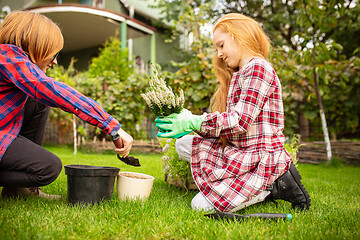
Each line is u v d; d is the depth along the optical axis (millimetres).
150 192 1806
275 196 1503
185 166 1874
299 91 4992
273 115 1488
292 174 1503
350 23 6719
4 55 1217
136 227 1178
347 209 1594
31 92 1206
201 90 4895
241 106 1395
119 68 7848
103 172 1458
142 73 5953
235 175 1440
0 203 1485
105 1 11312
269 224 1272
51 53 1377
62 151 5590
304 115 5348
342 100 5203
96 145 5387
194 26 5230
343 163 4496
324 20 3742
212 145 1567
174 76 4922
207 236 1108
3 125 1302
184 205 1626
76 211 1357
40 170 1327
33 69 1227
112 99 5582
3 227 1093
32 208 1402
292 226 1259
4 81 1247
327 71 4906
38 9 8672
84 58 12844
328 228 1239
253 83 1405
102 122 1246
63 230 1119
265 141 1455
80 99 1220
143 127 6555
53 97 1196
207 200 1457
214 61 1744
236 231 1157
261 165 1432
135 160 1457
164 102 1354
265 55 1588
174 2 10273
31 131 1678
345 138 6094
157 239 1097
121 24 9406
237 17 1535
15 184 1353
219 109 1721
